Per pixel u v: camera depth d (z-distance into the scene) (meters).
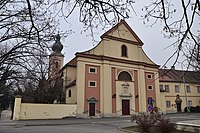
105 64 35.81
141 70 39.53
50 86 34.00
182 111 49.44
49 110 30.00
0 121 25.39
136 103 37.34
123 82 36.91
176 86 50.12
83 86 33.09
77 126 20.30
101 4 3.68
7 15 6.99
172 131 14.49
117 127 19.19
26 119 28.34
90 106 32.94
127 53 39.34
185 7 2.92
